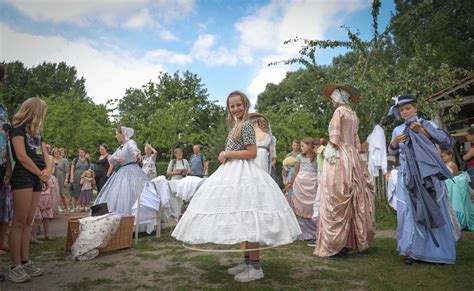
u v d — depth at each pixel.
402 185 3.96
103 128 21.03
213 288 2.91
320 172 5.01
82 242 4.07
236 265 3.71
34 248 4.72
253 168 3.18
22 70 37.53
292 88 30.92
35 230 5.09
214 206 2.93
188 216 3.00
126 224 4.68
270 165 4.45
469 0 22.22
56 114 18.41
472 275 3.26
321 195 4.33
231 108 3.41
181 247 4.71
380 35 8.40
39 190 3.52
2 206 3.49
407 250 3.75
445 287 2.92
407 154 3.88
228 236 2.79
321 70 9.15
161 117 22.64
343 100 4.54
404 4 20.66
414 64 8.38
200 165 9.67
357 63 8.56
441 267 3.55
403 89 8.05
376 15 8.28
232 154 3.16
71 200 10.62
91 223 4.19
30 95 30.75
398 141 4.02
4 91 26.83
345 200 4.11
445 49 18.64
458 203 6.00
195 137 23.34
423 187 3.72
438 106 8.58
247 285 3.01
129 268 3.63
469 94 9.91
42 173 3.44
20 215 3.27
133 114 26.27
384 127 8.44
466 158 6.89
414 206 3.78
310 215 5.26
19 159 3.26
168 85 34.72
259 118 4.46
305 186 5.35
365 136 8.73
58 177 9.03
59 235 5.93
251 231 2.80
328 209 4.18
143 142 23.00
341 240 4.02
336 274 3.36
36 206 3.50
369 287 2.96
